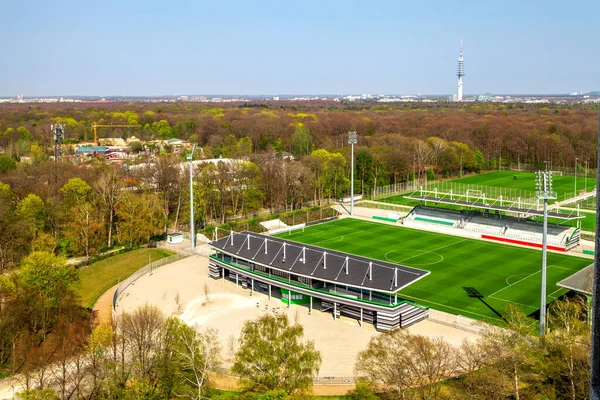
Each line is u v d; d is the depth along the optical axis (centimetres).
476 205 18112
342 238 17325
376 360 7262
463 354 8369
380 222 19712
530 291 12075
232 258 13450
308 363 7088
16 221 14600
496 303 11356
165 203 18500
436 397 6725
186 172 19950
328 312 11150
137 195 17988
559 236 16112
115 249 16038
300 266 11631
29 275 9925
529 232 16875
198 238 17000
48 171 19950
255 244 13025
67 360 8388
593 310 1694
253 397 6462
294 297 11706
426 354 6825
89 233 15000
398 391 6644
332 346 9462
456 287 12431
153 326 8144
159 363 7500
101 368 7738
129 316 8606
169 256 15275
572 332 7712
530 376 6806
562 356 6931
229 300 11831
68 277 10538
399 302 10344
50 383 7944
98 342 7844
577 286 9569
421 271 10831
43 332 9575
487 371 6775
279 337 7269
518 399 6488
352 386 7969
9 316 9138
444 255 15162
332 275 11031
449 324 10225
